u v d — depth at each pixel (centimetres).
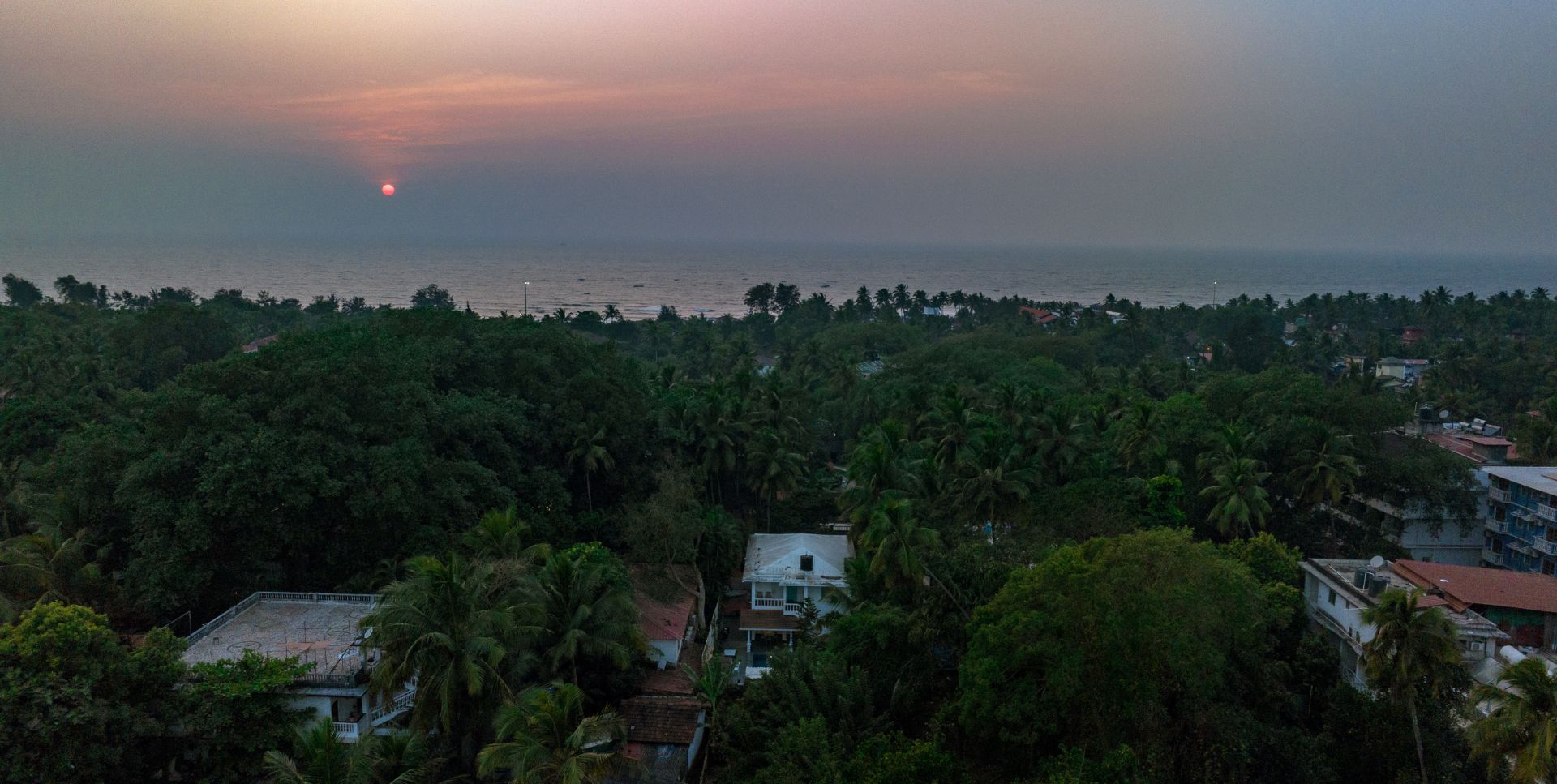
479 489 4394
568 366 6094
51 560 3497
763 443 6212
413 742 2598
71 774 2466
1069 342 12512
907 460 5266
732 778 3148
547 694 2527
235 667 2877
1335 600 3841
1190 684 2780
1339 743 3114
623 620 3412
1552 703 2411
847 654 3653
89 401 6022
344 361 4284
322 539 3903
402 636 2705
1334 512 6000
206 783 2734
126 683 2678
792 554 5047
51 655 2534
